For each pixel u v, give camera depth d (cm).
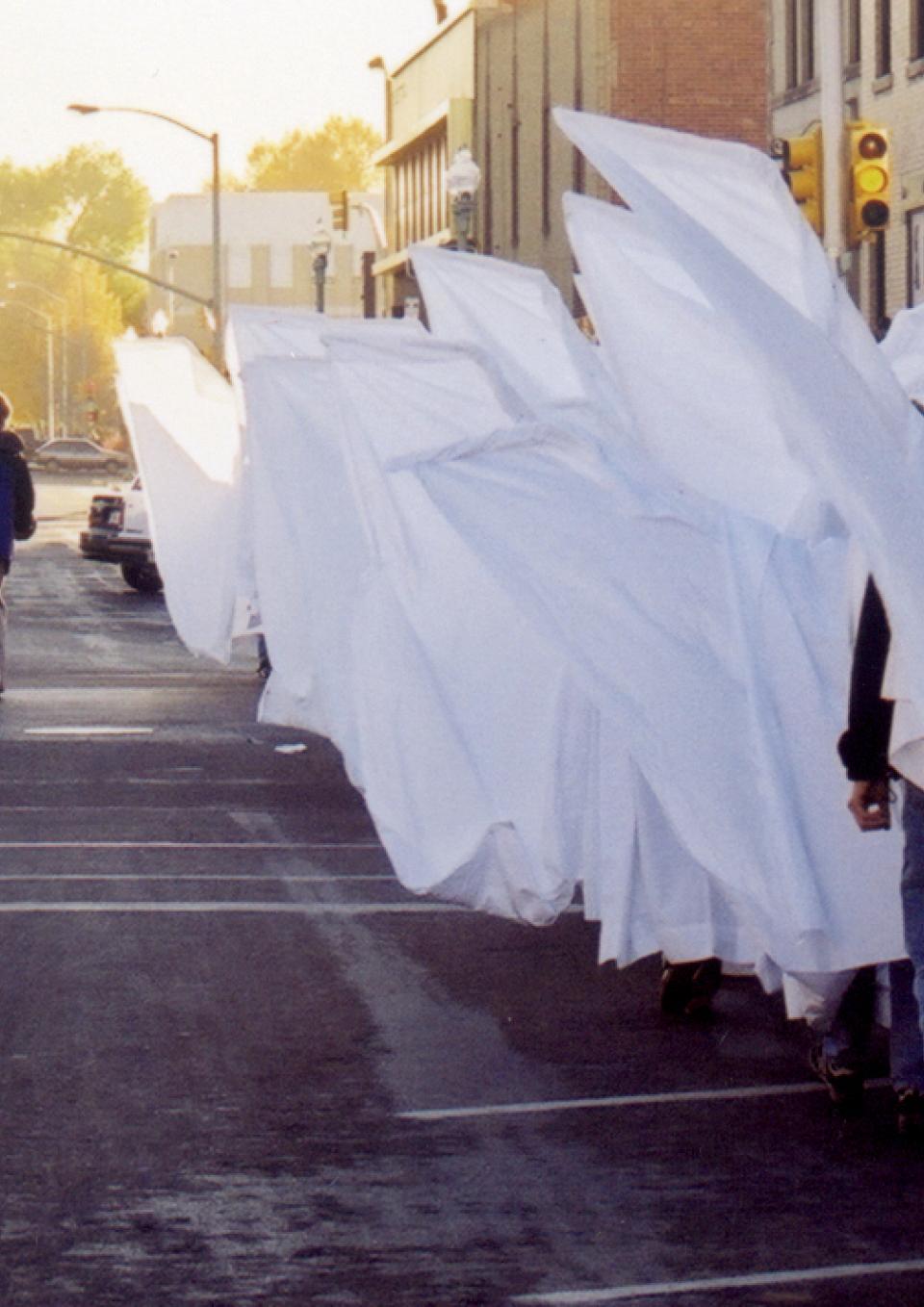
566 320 852
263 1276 601
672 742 789
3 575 2186
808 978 754
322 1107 773
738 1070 830
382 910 1152
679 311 784
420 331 1098
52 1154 714
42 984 967
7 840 1359
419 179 6750
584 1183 687
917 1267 611
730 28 4634
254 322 1556
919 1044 735
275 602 1379
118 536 3984
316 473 1257
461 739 941
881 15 3641
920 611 642
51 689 2319
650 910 866
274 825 1436
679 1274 604
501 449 820
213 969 1002
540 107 5103
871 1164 709
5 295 15700
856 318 695
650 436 792
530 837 937
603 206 786
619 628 802
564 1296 587
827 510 791
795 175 1864
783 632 786
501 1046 865
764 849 771
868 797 689
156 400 1681
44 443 12312
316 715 1387
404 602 949
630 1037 882
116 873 1252
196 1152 718
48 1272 603
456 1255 619
